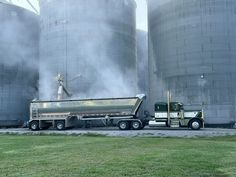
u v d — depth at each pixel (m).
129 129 33.34
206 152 13.71
